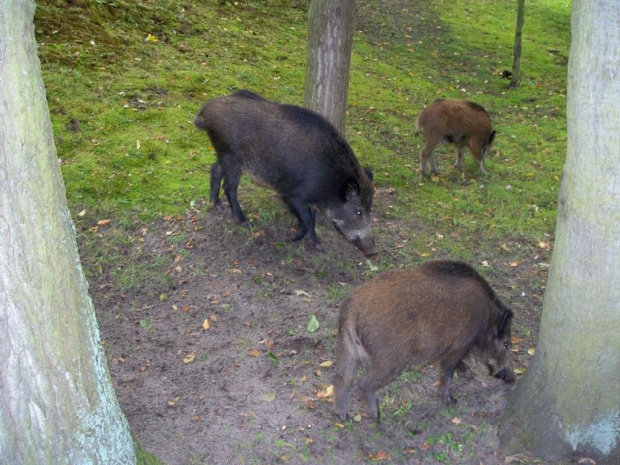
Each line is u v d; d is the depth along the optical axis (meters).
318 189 6.07
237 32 12.38
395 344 3.93
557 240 3.49
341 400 4.16
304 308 5.50
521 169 9.16
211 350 4.95
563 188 3.39
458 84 12.94
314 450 3.97
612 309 3.33
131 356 4.86
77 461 2.74
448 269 4.22
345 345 4.06
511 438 3.89
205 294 5.64
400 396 4.47
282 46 12.45
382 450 3.98
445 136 8.33
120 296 5.56
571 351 3.51
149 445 3.93
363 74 12.27
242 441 4.02
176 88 9.40
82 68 9.23
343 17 6.77
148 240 6.30
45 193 2.43
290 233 6.66
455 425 4.12
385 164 8.70
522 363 4.89
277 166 5.99
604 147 3.08
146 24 11.18
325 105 7.07
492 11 18.94
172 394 4.46
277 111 6.00
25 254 2.39
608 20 2.93
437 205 7.80
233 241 6.38
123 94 8.86
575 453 3.70
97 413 2.84
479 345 4.39
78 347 2.69
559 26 18.59
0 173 2.27
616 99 2.99
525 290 6.15
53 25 9.89
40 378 2.54
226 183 6.34
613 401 3.55
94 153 7.58
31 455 2.60
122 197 6.92
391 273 4.17
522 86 13.28
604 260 3.25
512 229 7.36
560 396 3.64
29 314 2.45
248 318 5.34
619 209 3.13
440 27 16.83
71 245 2.63
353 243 6.34
